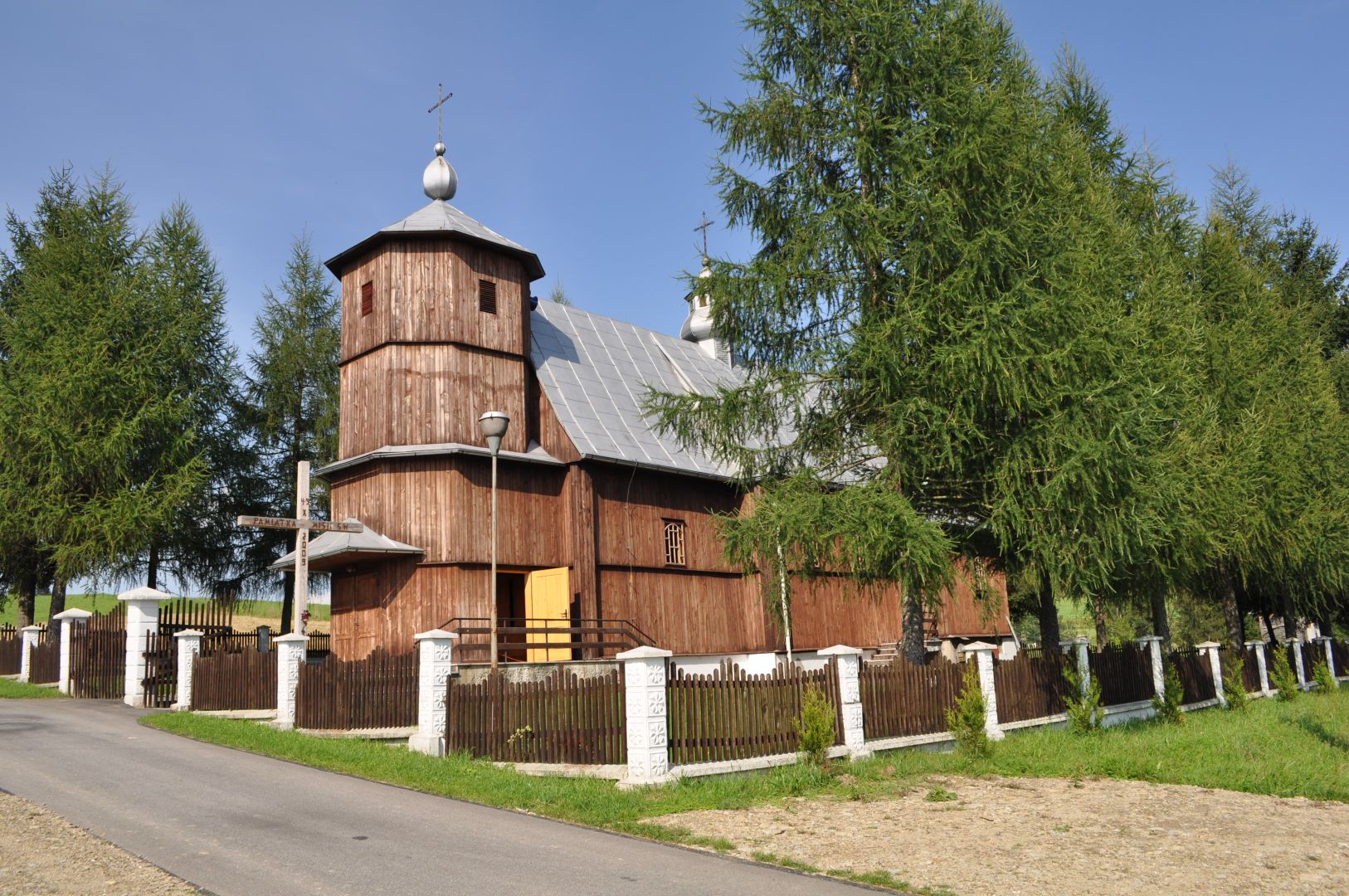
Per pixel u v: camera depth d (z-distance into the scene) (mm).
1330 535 25312
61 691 22188
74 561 27812
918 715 15508
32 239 33469
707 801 11219
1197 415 21406
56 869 7832
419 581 21922
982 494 16969
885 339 15859
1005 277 16172
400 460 22641
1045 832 10102
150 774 12070
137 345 30688
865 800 11609
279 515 35719
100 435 29141
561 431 24406
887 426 16547
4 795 10555
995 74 18172
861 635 29625
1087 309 16312
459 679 17078
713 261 17438
